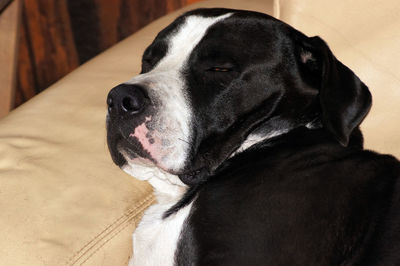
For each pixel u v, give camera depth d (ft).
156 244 8.15
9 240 7.68
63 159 8.62
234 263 7.49
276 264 7.35
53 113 9.36
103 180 8.48
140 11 17.01
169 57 8.27
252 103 8.12
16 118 9.36
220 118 8.04
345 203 7.54
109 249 8.08
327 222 7.43
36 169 8.41
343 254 7.38
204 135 8.02
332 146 8.14
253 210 7.61
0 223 7.79
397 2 8.84
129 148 7.88
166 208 8.42
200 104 7.95
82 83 9.92
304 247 7.35
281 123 8.32
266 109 8.21
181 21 8.57
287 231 7.43
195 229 7.82
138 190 8.65
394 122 8.82
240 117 8.13
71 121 9.21
